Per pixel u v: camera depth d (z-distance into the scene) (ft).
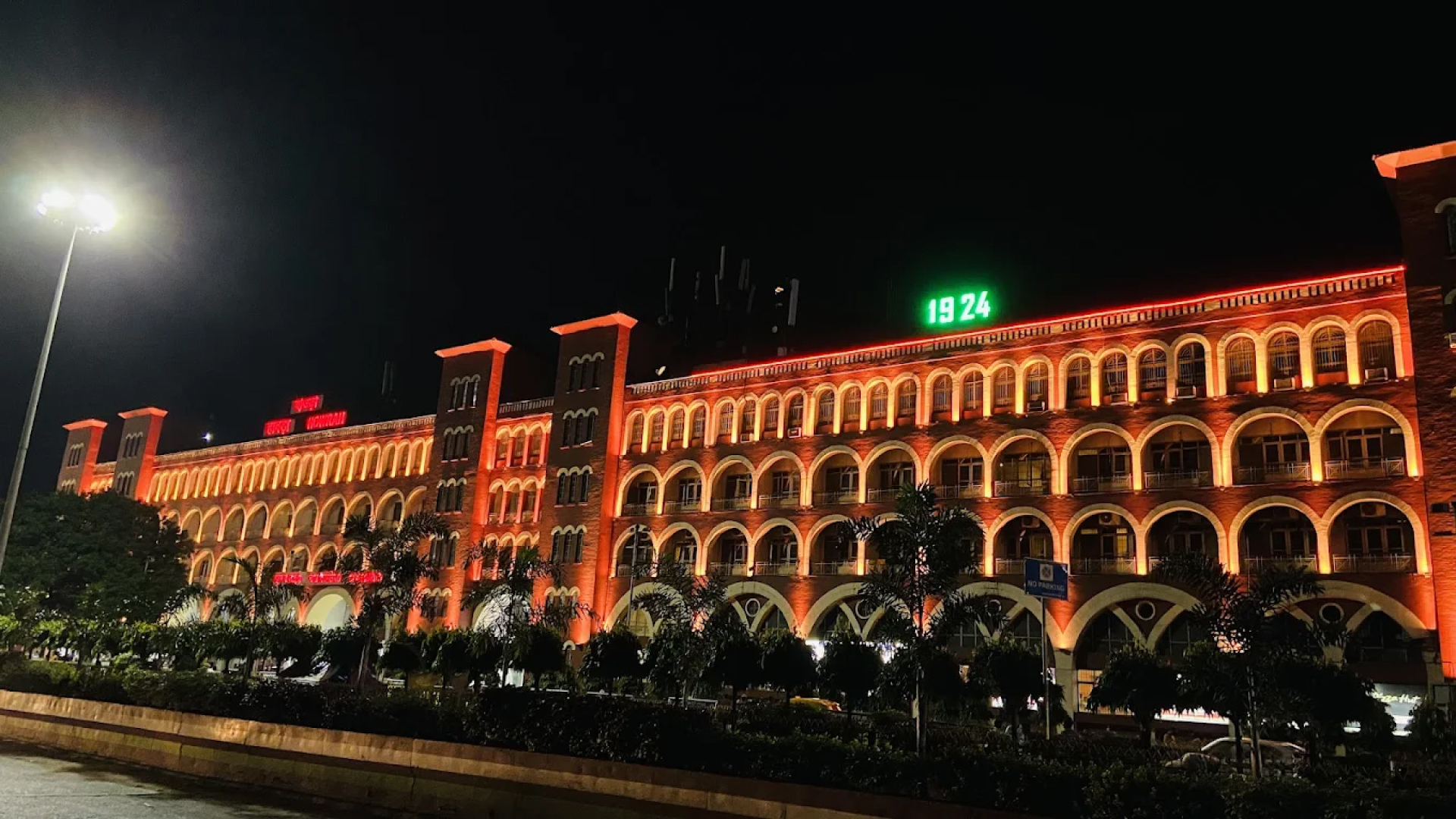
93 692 100.58
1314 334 144.77
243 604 148.25
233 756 78.69
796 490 189.47
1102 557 156.04
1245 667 66.54
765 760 61.21
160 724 88.22
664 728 65.26
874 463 181.78
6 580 202.69
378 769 70.59
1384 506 137.18
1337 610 135.23
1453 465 126.52
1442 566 124.57
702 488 198.18
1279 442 145.89
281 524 276.00
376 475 257.55
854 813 54.60
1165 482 151.33
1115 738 99.96
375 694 85.66
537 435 231.09
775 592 181.68
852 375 186.09
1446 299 131.13
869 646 109.09
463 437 238.89
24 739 95.81
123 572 224.33
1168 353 155.22
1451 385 128.47
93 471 328.29
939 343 176.96
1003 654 110.83
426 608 224.33
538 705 72.28
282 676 149.07
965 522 75.72
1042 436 162.61
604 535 206.69
